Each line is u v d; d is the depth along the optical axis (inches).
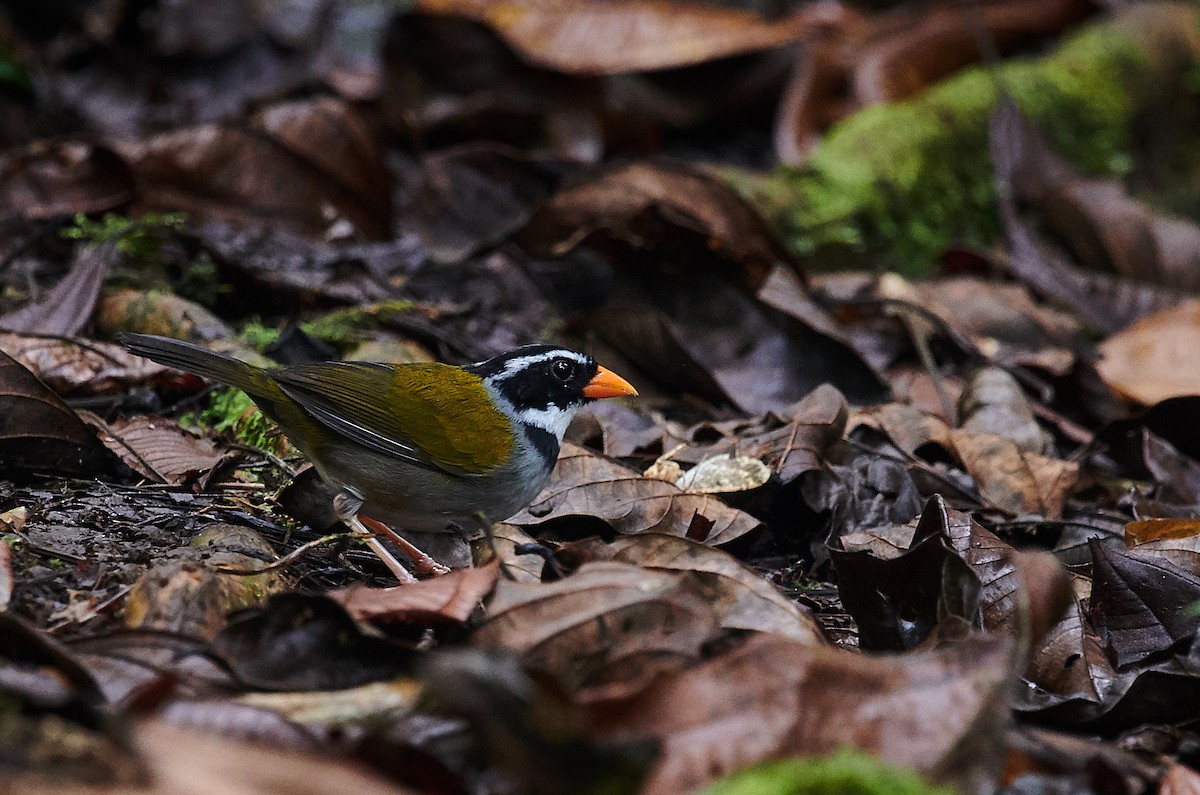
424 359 459.8
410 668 235.8
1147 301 597.9
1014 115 687.1
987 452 410.3
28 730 188.5
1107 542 366.6
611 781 204.5
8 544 281.7
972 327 553.9
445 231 597.3
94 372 410.0
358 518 368.8
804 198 661.3
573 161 613.0
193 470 364.5
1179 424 438.6
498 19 683.4
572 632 243.8
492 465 357.1
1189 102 837.2
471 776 213.5
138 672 229.3
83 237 507.8
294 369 359.3
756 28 712.4
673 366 466.0
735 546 370.0
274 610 233.8
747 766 206.7
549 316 524.4
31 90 683.4
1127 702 262.5
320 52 756.6
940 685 217.8
